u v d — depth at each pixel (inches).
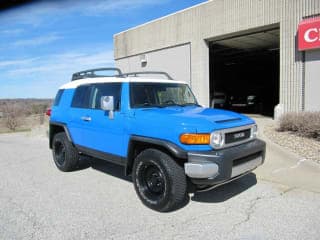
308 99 457.1
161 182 177.5
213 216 169.6
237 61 1106.7
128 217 170.2
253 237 144.3
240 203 187.3
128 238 146.0
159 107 210.7
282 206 180.7
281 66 487.5
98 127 223.9
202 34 608.4
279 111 486.0
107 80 224.5
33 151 392.2
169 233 150.6
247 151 181.0
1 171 280.8
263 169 255.3
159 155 175.0
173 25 673.6
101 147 224.1
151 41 738.2
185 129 168.7
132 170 199.0
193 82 638.5
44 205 189.2
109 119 212.7
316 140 332.8
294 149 303.7
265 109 836.6
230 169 169.0
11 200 199.2
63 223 163.0
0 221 166.2
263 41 674.2
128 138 197.9
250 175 241.6
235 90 1204.5
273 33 574.2
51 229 156.0
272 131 399.9
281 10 481.4
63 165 270.2
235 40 653.3
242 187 215.8
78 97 254.1
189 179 183.5
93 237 147.3
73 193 211.2
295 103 472.7
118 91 211.8
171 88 229.9
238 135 185.2
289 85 478.3
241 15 537.3
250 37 617.0
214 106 855.7
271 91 1113.4
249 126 194.5
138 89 209.3
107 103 202.7
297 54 466.0
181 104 229.6
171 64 690.8
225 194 203.2
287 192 203.9
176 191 171.0
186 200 193.9
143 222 163.6
